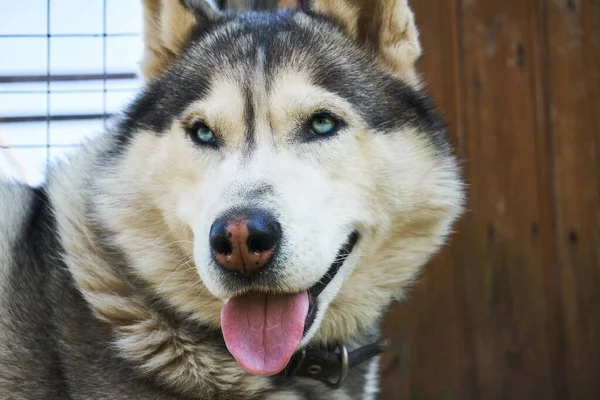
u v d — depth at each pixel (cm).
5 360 71
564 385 108
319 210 68
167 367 71
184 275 72
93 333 71
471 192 110
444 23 111
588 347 108
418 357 108
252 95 71
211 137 71
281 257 65
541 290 109
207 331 72
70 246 73
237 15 79
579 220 110
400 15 76
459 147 110
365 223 72
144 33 77
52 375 70
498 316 109
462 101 111
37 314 72
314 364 74
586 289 109
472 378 108
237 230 64
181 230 71
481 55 111
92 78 107
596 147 110
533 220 110
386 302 76
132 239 73
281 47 73
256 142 70
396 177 73
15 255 74
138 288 73
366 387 77
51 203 76
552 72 111
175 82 75
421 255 76
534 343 108
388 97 75
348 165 71
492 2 112
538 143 110
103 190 74
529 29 112
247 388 71
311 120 71
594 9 112
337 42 76
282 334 66
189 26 77
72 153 79
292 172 69
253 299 67
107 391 69
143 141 74
